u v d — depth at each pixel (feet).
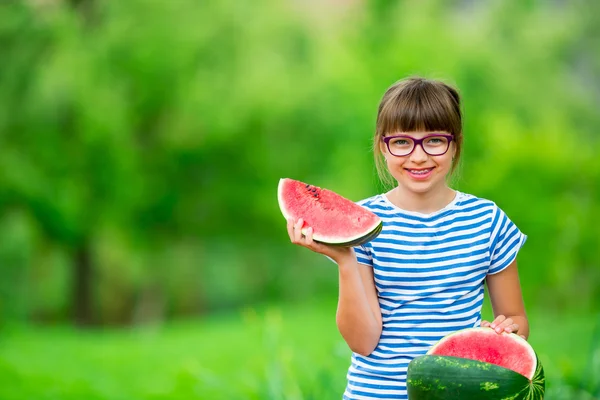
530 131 49.37
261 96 54.03
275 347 20.90
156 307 74.49
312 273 76.07
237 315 57.77
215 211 60.08
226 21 54.34
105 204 54.24
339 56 60.18
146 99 54.24
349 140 57.72
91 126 50.72
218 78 54.29
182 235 60.90
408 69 58.85
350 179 59.41
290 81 55.16
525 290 47.47
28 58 50.65
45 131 50.96
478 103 58.23
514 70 61.26
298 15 57.62
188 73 53.88
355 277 10.60
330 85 57.11
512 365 9.78
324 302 64.80
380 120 11.22
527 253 45.52
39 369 26.81
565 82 64.49
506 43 63.46
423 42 60.39
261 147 56.49
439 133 10.84
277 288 77.05
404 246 10.98
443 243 10.96
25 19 50.83
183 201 58.44
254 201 59.31
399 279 10.90
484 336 10.07
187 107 54.03
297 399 18.62
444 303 10.78
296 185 11.07
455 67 58.75
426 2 64.75
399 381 10.69
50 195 52.21
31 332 40.50
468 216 11.12
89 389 23.79
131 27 52.85
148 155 56.24
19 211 54.44
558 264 45.47
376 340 10.85
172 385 24.62
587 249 45.57
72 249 58.39
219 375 25.57
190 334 38.14
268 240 64.44
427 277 10.85
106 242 59.82
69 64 49.70
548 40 63.98
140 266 65.36
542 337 31.14
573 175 46.06
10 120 50.85
